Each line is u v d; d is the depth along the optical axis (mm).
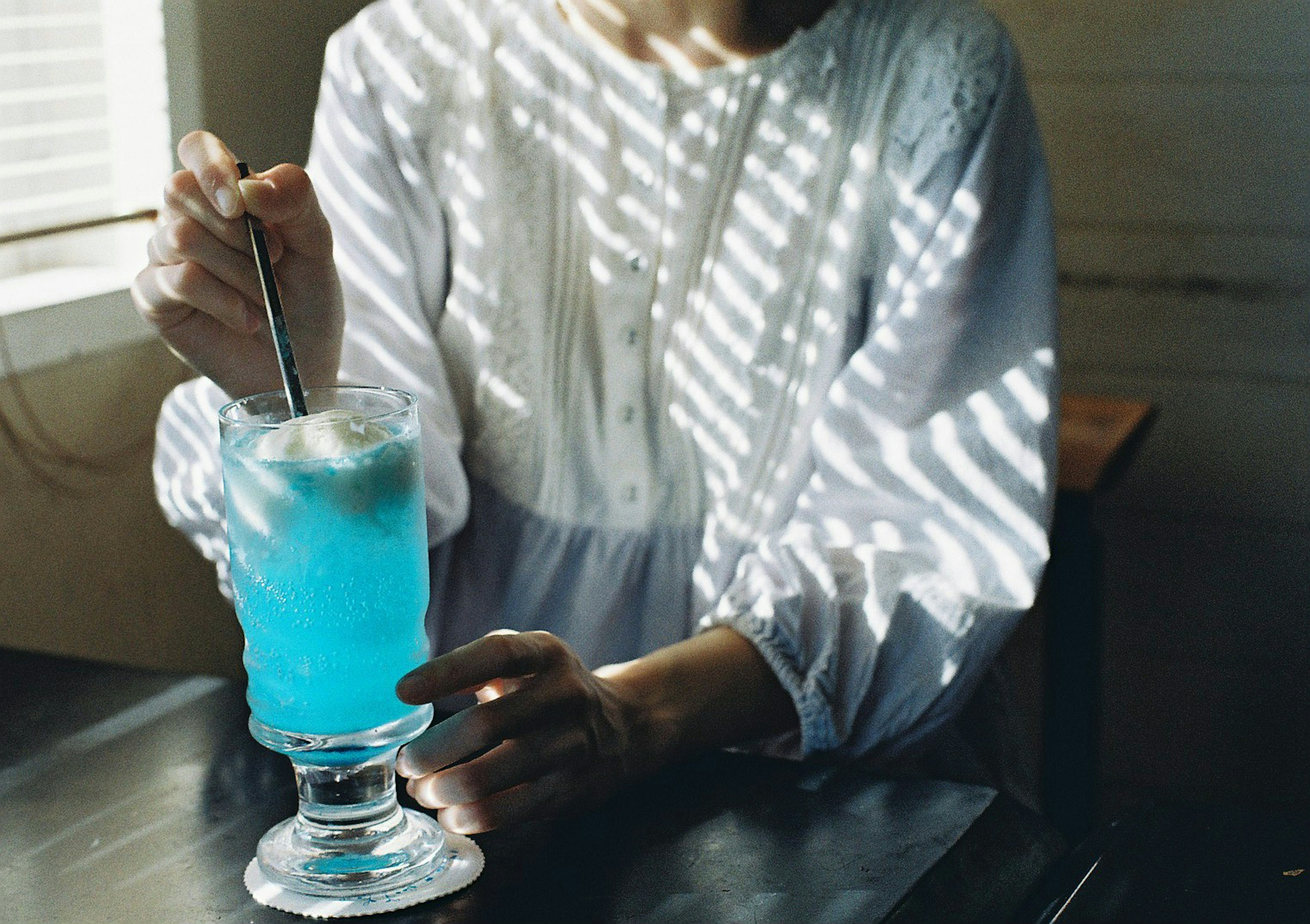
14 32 1629
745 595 991
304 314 892
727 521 1116
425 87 1124
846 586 1002
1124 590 2252
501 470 1136
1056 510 1619
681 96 1095
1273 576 2172
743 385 1112
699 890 741
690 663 928
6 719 915
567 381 1125
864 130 1093
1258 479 2160
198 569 1872
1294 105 2039
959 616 999
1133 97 2111
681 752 878
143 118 1759
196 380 1068
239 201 781
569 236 1118
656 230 1108
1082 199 2172
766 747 1069
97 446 1672
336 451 699
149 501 1771
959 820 801
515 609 1148
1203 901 724
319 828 760
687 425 1121
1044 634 2055
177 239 842
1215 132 2086
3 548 1541
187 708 926
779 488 1117
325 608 707
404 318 1118
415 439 729
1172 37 2074
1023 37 2146
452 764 818
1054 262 1104
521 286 1121
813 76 1091
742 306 1109
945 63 1074
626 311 1115
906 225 1091
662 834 791
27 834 791
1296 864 751
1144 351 2186
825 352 1113
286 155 2000
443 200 1139
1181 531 2207
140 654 1770
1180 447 2189
